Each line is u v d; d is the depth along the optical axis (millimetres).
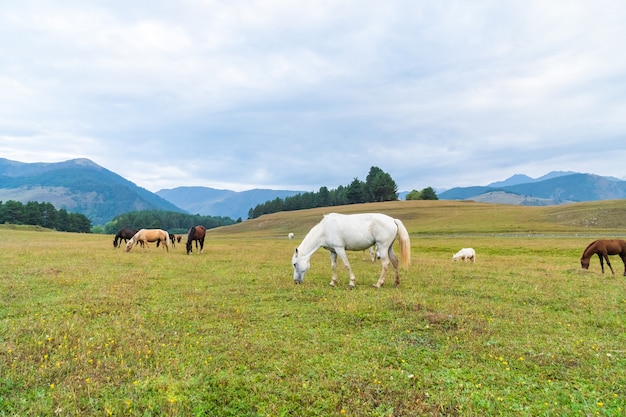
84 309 7996
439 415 4098
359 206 110000
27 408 4105
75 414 3977
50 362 5219
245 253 22828
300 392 4570
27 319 7203
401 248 11047
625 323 7371
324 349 5918
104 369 5016
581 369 5152
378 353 5762
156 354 5574
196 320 7402
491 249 30062
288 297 9523
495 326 7074
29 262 15578
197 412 4109
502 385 4777
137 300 9055
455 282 11812
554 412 4137
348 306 8242
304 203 144375
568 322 7461
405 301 8750
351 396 4488
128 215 158500
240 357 5551
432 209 94688
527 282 11961
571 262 19562
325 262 18219
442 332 6734
